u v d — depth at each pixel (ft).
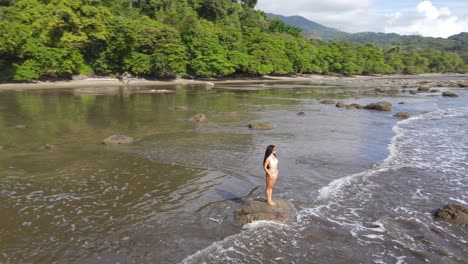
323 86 234.99
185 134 68.18
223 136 66.44
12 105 109.09
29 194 36.65
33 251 26.00
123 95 150.20
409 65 504.02
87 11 210.18
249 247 27.09
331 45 440.45
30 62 182.50
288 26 475.31
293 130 73.20
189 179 41.96
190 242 27.58
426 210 34.71
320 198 36.88
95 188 38.63
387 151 56.80
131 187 39.14
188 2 396.98
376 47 558.56
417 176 44.65
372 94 170.71
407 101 138.31
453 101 138.72
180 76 264.31
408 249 27.30
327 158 51.72
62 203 34.55
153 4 336.29
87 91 167.32
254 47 306.55
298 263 25.23
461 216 32.04
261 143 60.85
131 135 66.64
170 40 240.12
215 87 211.20
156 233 28.91
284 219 31.27
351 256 26.23
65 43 203.10
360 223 31.55
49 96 140.26
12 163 47.14
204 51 262.06
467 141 65.00
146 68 233.14
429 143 63.10
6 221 30.63
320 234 29.30
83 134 67.15
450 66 551.18
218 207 34.22
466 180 43.57
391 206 35.45
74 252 25.93
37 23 196.54
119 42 220.64
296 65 345.92
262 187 39.73
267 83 263.49
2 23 170.50
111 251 26.11
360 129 75.51
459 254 26.78
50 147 55.11
